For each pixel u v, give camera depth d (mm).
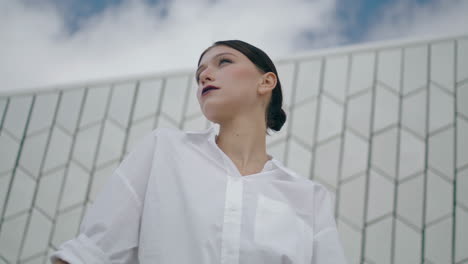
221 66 996
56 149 3271
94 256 758
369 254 2766
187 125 3234
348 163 3012
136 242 810
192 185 829
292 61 3387
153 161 861
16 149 3289
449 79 3189
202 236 782
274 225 825
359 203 2898
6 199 3137
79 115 3371
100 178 3152
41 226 3051
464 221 2789
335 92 3240
